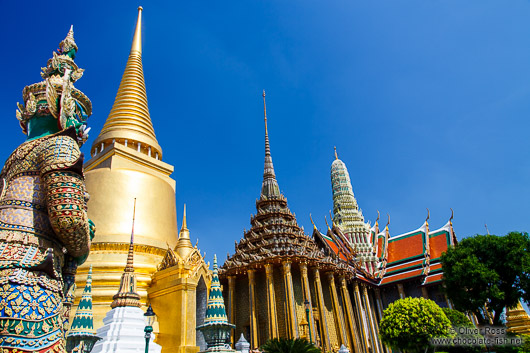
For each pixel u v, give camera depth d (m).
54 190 5.05
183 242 30.86
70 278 5.81
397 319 35.94
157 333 25.52
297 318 44.81
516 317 54.03
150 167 38.16
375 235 73.50
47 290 4.71
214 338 13.58
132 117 40.38
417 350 35.09
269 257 45.62
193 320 26.00
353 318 50.44
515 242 40.06
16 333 4.29
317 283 47.16
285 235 51.44
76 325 13.61
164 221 35.16
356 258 67.44
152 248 31.95
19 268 4.67
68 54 7.51
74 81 7.27
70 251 5.53
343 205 86.38
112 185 33.47
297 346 20.98
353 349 48.03
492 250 40.53
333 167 94.62
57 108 6.20
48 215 5.29
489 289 38.31
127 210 32.91
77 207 5.11
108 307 27.02
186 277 26.72
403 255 68.06
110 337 18.23
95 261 29.36
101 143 38.84
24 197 5.23
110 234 31.03
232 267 48.53
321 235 62.53
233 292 48.16
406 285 63.66
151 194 35.03
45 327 4.52
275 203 57.91
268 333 43.56
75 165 5.18
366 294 58.69
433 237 67.88
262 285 47.94
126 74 43.75
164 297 27.08
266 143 66.31
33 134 6.42
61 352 4.62
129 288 20.64
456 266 40.69
